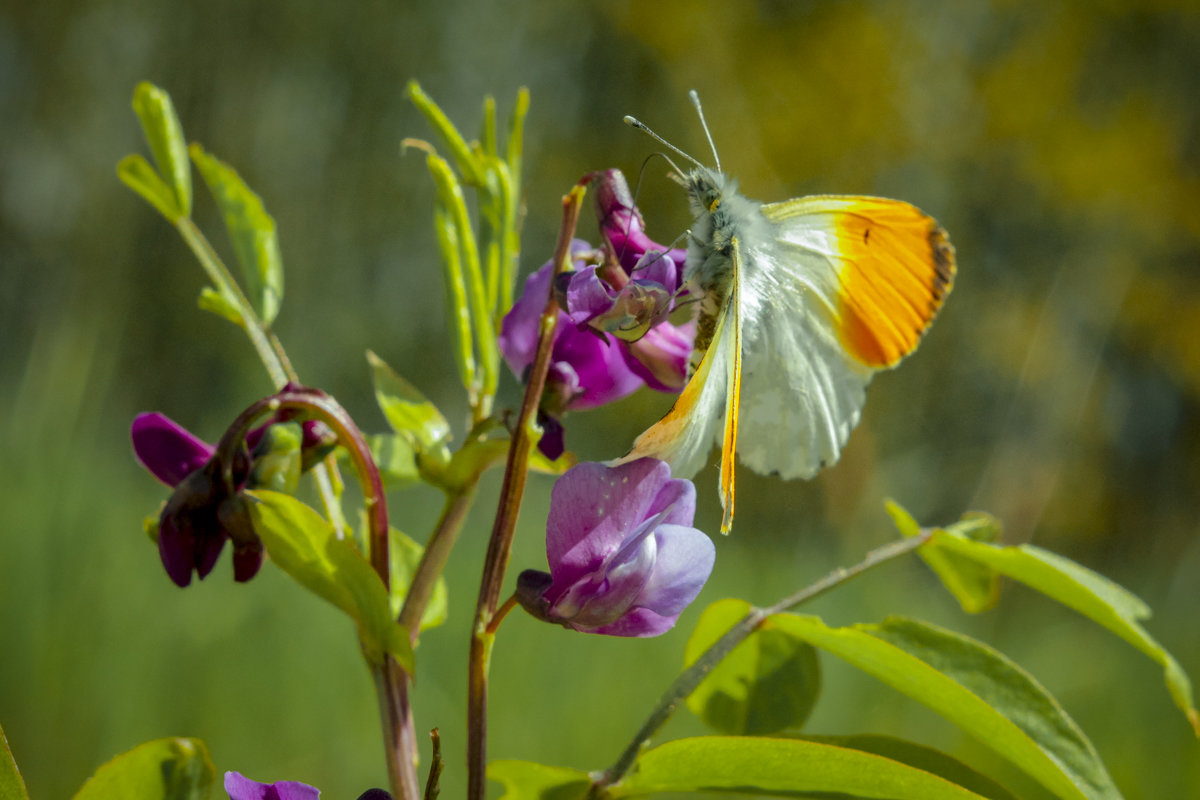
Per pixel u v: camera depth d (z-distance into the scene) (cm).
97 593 62
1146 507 202
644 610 40
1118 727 80
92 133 194
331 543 39
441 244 41
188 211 42
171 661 61
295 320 152
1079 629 97
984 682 40
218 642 63
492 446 40
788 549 125
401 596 41
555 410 41
